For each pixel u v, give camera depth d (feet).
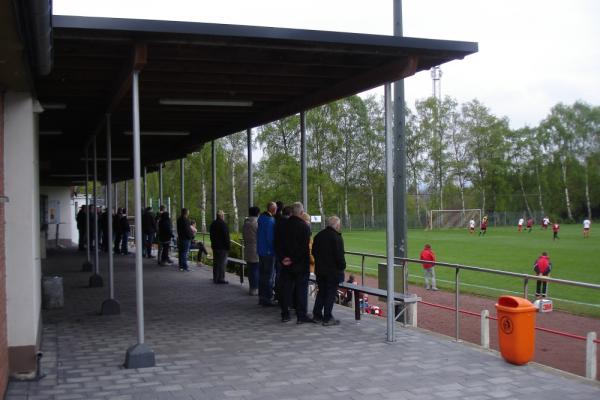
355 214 217.97
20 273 21.06
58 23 20.15
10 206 21.11
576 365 33.09
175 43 22.12
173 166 170.71
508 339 22.49
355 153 211.00
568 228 217.15
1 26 13.50
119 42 21.99
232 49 25.31
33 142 22.59
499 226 240.12
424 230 216.13
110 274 33.73
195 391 19.24
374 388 19.56
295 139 166.91
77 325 30.37
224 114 40.32
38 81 29.48
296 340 26.58
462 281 71.92
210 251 93.04
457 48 24.98
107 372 21.52
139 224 22.74
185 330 28.86
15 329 20.88
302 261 30.42
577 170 250.16
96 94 32.91
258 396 18.74
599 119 250.98
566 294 61.26
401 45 24.13
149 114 39.58
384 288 38.47
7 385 19.71
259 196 162.91
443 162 236.43
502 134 247.29
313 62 26.55
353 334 27.86
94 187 44.09
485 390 19.39
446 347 25.25
